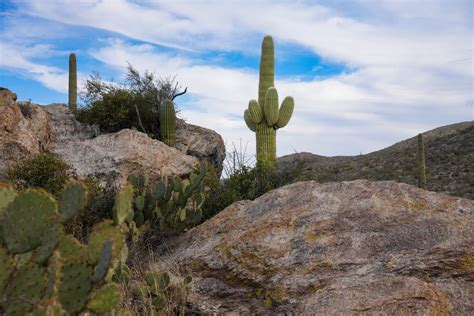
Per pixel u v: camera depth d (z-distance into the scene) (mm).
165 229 8445
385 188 6293
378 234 5527
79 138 16219
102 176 12734
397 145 52469
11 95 14625
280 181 12211
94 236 3117
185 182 9000
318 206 6285
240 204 7438
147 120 17719
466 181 33312
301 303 4695
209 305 5480
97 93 18781
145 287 5238
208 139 17891
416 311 4293
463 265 4863
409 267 4926
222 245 6219
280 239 5863
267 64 19406
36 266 2658
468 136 43844
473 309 4391
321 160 51219
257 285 5516
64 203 3041
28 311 2596
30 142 13445
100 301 3102
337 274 5199
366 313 4328
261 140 19062
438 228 5348
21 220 2709
